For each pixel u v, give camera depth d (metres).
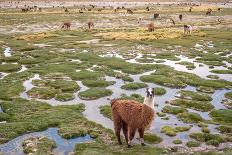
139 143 20.97
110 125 24.56
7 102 29.27
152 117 19.56
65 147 20.94
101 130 23.31
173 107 27.91
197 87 34.88
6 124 23.89
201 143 21.20
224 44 60.56
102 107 28.14
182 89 34.22
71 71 40.97
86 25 97.12
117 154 18.95
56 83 35.25
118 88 34.41
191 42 63.03
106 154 18.78
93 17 117.19
